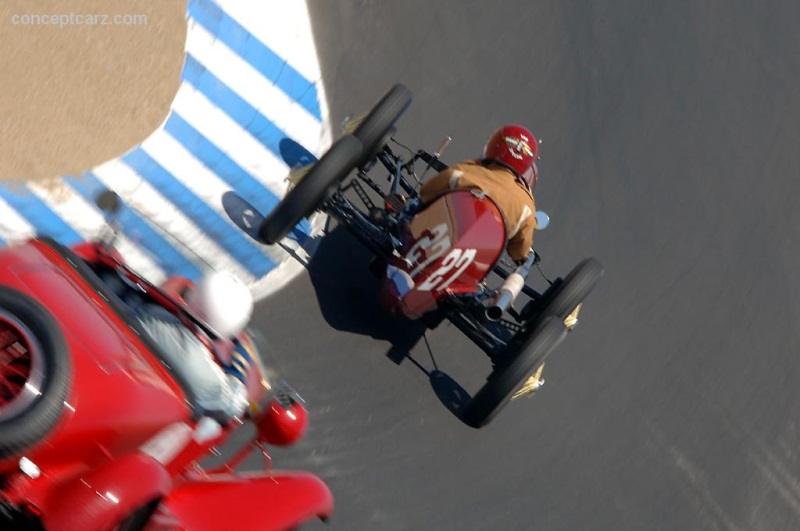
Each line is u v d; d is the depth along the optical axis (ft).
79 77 107.96
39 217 97.81
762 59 141.69
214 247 101.35
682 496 104.32
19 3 110.32
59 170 101.09
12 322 49.65
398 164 104.99
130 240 97.45
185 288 70.44
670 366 112.88
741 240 125.59
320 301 101.09
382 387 98.37
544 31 130.82
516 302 111.34
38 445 47.65
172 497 60.39
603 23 134.51
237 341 67.31
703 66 137.18
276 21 118.21
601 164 124.47
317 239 104.99
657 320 115.65
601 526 98.84
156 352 59.36
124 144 105.19
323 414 94.22
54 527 46.03
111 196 67.51
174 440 56.95
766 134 135.64
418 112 119.85
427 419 98.12
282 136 112.37
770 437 112.57
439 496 93.86
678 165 128.16
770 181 131.95
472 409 94.27
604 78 130.62
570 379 107.65
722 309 119.44
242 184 107.34
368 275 104.78
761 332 119.55
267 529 60.95
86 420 51.11
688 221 124.47
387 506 91.20
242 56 115.03
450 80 123.44
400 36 123.75
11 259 57.62
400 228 96.63
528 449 100.83
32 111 103.91
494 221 91.40
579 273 97.96
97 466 51.03
